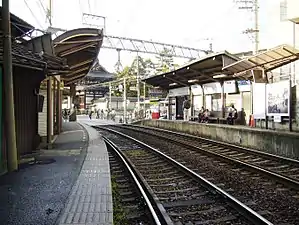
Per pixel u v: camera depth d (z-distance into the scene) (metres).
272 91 16.45
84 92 71.94
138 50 34.81
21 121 11.70
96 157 11.70
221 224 5.89
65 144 15.80
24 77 11.84
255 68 17.06
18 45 10.06
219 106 26.88
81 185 7.54
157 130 28.98
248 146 16.56
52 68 11.16
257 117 18.27
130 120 47.09
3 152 9.25
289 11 18.91
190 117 29.88
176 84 31.95
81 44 15.14
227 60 19.17
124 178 10.03
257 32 31.17
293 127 15.97
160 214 6.08
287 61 16.25
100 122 46.06
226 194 7.02
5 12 8.42
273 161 12.37
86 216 5.41
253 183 8.94
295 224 5.87
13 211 5.66
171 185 8.92
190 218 6.23
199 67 23.36
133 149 17.05
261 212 6.42
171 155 14.48
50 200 6.33
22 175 8.56
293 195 7.78
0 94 9.09
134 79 58.22
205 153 14.22
